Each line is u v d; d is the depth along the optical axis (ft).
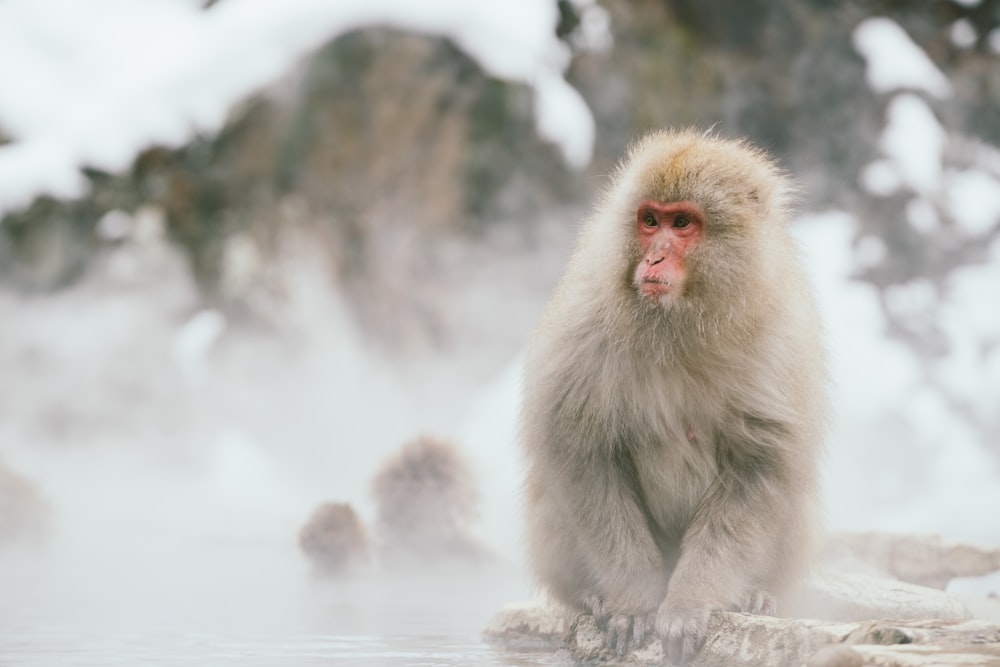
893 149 72.59
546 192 72.95
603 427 19.22
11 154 68.33
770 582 20.10
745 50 75.10
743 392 19.02
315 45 71.72
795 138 74.33
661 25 75.46
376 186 72.38
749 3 74.84
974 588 31.55
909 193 71.36
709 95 74.64
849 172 73.00
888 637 15.76
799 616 22.04
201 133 69.82
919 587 23.24
